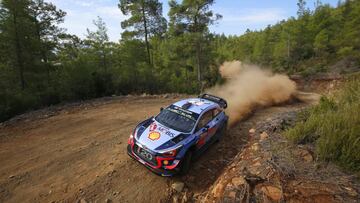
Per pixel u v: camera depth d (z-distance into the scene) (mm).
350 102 5793
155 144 5461
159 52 32750
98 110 11172
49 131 8211
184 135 5816
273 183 3338
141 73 21188
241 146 7258
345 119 4312
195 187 5238
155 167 5266
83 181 5281
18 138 7547
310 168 3639
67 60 19891
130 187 5141
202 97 8789
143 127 6289
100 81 16281
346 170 3525
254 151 4730
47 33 20344
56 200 4691
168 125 6262
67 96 14328
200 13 23609
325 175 3414
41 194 4848
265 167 3791
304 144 4555
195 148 5973
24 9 16250
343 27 45812
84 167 5836
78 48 24984
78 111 10961
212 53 28156
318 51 46469
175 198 4918
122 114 10477
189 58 27172
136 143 5691
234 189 3438
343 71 33500
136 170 5738
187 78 28781
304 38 47344
